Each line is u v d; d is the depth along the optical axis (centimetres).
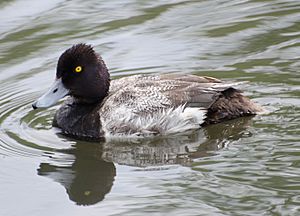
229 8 1870
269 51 1644
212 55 1652
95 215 1129
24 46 1719
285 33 1719
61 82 1413
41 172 1277
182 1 1914
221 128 1378
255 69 1570
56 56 1672
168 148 1333
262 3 1880
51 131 1424
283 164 1227
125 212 1126
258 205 1112
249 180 1186
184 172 1233
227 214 1094
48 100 1401
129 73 1598
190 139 1358
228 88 1395
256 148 1290
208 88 1385
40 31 1775
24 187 1232
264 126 1358
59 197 1198
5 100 1538
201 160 1270
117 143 1370
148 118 1367
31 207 1170
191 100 1377
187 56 1656
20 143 1375
